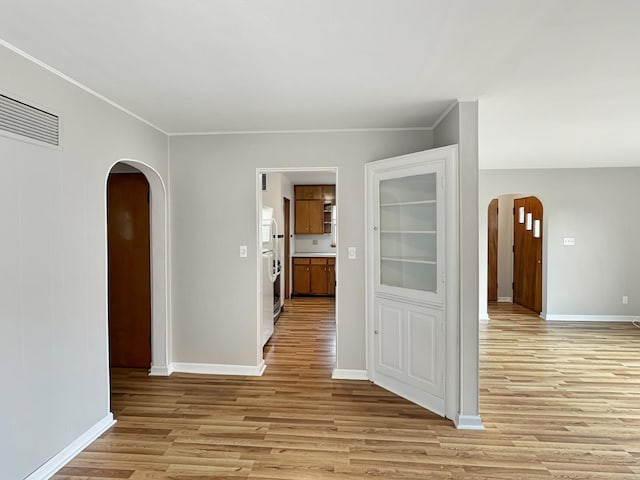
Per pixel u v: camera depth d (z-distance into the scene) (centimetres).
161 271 363
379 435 259
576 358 420
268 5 156
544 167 582
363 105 285
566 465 227
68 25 171
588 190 586
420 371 304
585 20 168
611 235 585
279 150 357
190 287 369
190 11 160
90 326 252
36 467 207
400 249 327
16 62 194
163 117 312
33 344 205
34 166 206
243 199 362
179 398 316
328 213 819
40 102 210
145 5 155
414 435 260
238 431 264
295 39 186
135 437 256
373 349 347
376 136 349
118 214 381
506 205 766
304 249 838
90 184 253
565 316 598
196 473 219
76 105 239
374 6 158
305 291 788
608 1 153
